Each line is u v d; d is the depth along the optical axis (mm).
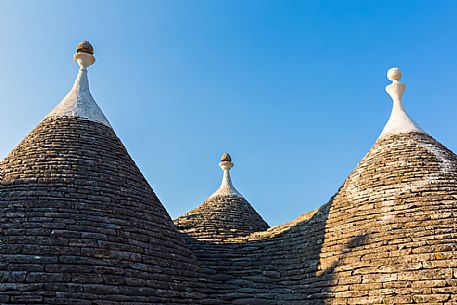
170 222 11641
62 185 10305
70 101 12742
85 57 13695
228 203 17094
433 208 10703
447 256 9484
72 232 9281
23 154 11250
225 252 13422
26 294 8016
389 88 14000
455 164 12094
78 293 8320
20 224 9250
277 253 12789
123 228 9992
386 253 10117
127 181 11344
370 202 11617
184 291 10094
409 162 12070
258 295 11141
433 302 8875
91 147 11633
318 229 12320
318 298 10359
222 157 18562
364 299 9570
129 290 8938
